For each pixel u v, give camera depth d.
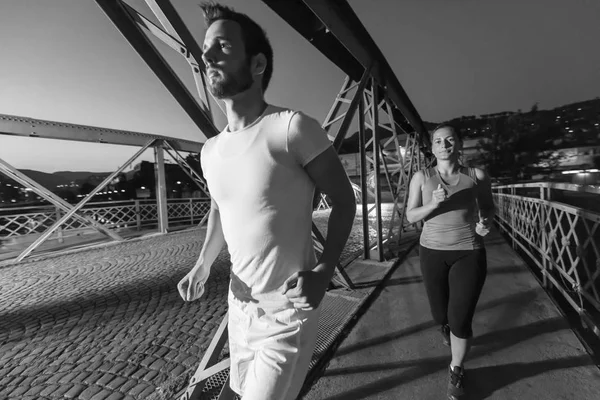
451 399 1.96
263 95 1.08
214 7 1.02
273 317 1.01
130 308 4.02
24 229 8.50
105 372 2.62
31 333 3.41
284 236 0.97
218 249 1.39
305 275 0.89
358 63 4.32
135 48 1.54
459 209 2.02
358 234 8.55
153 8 1.64
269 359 0.97
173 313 3.81
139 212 11.27
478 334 2.77
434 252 2.09
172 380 2.45
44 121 6.89
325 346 2.62
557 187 3.35
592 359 2.31
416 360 2.40
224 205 1.04
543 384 2.07
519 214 6.20
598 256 2.44
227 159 0.99
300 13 3.10
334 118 4.48
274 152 0.93
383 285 4.13
